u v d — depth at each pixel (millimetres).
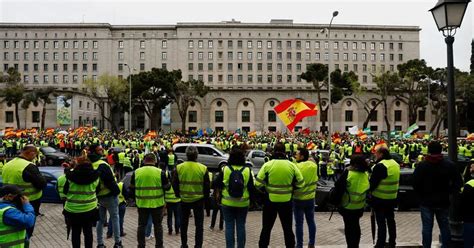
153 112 75562
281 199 7879
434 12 7891
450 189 7414
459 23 7539
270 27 103000
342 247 9016
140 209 8422
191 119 86562
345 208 7719
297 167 8719
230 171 7918
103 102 81438
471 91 62812
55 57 101188
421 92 70500
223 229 11539
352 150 26859
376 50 105688
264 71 102500
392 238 8352
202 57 102312
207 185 8609
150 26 103250
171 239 10422
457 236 7148
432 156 7535
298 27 103562
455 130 7539
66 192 7773
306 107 21438
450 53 7617
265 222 8016
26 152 8266
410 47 106500
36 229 11547
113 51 102875
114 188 8633
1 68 100562
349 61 104688
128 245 9773
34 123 74500
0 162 16219
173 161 23719
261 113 85250
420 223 12289
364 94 84688
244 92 85438
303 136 50688
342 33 104812
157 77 68625
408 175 15250
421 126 86625
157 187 8453
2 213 5266
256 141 40406
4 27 100625
